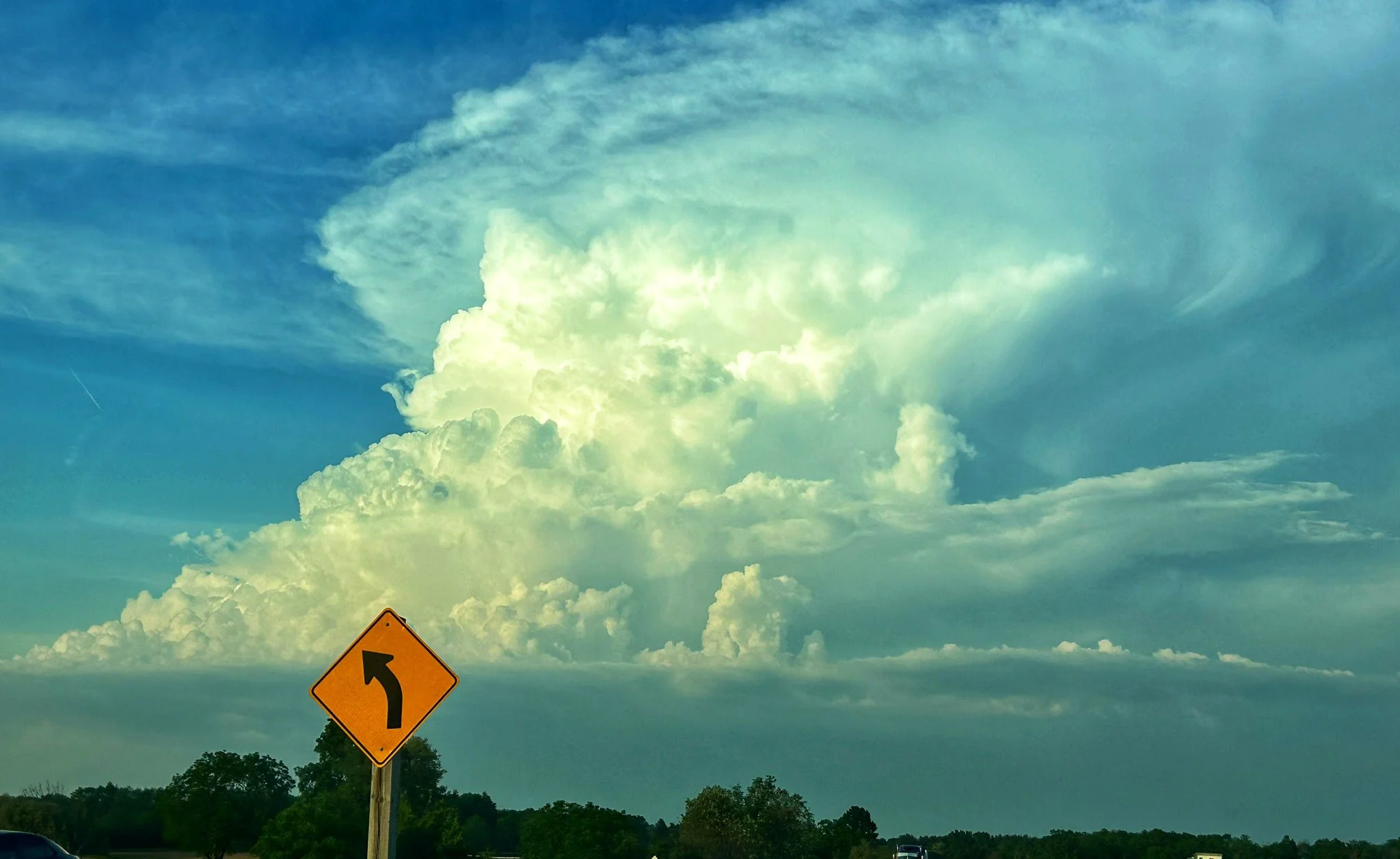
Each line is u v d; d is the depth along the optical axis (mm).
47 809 107250
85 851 111438
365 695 14555
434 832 106812
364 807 113438
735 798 144000
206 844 110750
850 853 160250
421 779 142375
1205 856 170625
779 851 142500
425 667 14695
